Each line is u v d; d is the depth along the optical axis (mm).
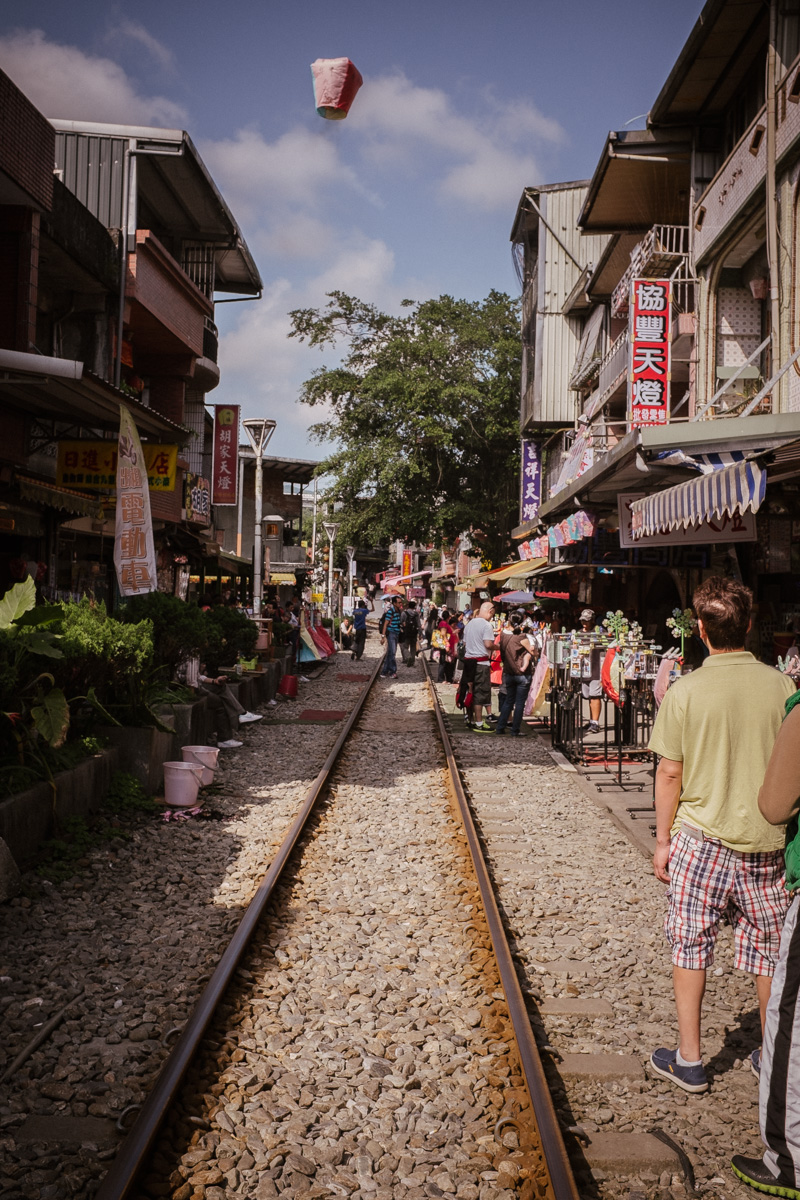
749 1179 3469
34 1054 4312
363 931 6156
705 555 14531
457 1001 5098
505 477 38719
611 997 5203
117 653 9109
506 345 36031
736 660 4012
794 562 11773
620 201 20422
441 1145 3744
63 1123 3744
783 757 2967
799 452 6918
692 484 8227
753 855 3900
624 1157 3625
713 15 13859
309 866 7617
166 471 14086
